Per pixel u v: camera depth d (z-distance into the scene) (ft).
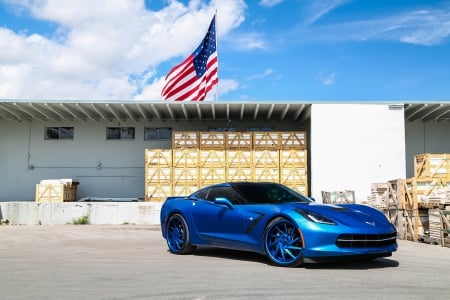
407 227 34.63
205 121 70.28
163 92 69.67
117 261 21.39
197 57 68.74
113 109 63.93
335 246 17.98
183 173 61.11
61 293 14.08
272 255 19.61
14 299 13.38
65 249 27.35
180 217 24.62
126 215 53.67
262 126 70.23
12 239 35.06
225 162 61.11
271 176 60.64
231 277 16.58
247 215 20.95
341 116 58.75
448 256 24.52
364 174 58.03
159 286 14.98
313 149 58.34
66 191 62.08
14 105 61.82
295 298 13.14
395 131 58.54
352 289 14.39
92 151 69.82
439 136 67.82
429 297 13.28
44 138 70.08
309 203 21.57
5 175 69.46
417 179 33.47
